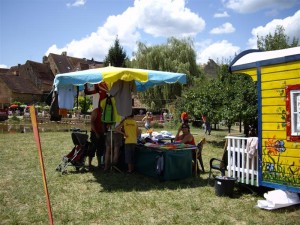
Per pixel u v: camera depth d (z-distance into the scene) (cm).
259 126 686
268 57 698
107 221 570
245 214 593
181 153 884
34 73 6172
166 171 852
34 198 702
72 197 710
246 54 783
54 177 894
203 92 1631
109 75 816
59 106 904
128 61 3819
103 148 1012
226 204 655
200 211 619
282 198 621
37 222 566
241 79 1516
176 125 2778
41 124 2777
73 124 2797
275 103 659
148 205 653
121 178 885
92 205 656
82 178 884
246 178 715
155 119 3244
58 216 593
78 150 966
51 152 1339
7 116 3472
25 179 868
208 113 1582
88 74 825
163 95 3344
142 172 931
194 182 847
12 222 556
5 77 5612
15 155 1255
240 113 1388
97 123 989
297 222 550
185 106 1878
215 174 945
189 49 3512
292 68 628
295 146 623
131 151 938
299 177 615
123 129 956
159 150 859
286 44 2173
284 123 642
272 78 664
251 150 695
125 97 917
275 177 656
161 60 3506
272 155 662
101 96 981
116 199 695
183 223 558
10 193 741
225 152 783
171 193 741
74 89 932
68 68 6750
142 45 3653
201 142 987
